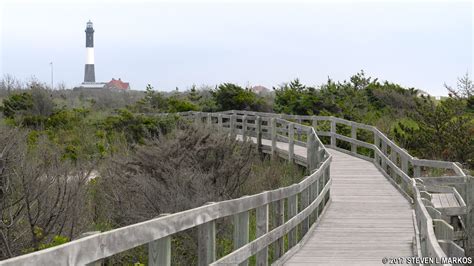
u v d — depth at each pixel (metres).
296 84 36.34
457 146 20.23
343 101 31.77
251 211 14.43
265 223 8.61
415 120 23.97
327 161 15.18
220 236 12.03
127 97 48.00
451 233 8.07
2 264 3.22
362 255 10.09
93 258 4.07
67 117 28.42
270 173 18.58
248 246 7.58
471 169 20.00
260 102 35.59
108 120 26.83
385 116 28.75
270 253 11.13
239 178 16.25
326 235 11.79
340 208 14.59
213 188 14.66
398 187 16.80
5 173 11.21
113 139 24.25
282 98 34.12
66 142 23.95
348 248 10.64
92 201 14.41
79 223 11.87
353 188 17.16
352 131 23.03
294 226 10.29
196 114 28.95
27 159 12.88
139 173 14.16
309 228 12.03
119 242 4.41
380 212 14.06
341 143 25.88
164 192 13.29
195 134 16.34
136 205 13.29
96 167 17.92
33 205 11.46
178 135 16.28
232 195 15.57
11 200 10.98
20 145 13.27
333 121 24.61
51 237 10.98
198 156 15.72
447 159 20.28
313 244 11.01
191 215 5.76
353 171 19.80
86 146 23.19
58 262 3.65
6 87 42.03
